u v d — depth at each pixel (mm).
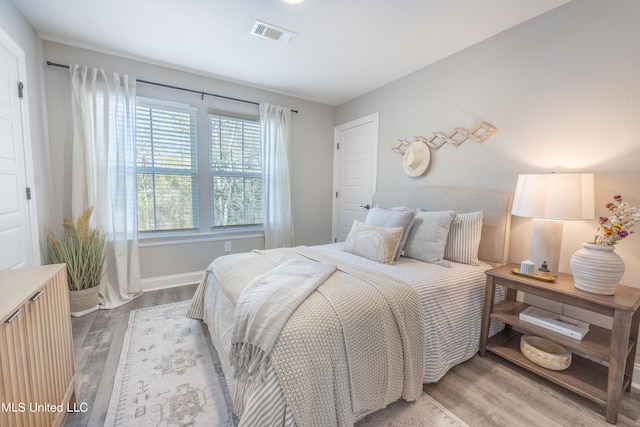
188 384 1576
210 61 2781
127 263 2789
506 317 1812
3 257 1761
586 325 1640
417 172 2889
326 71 2973
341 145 4051
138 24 2172
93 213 2584
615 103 1663
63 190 2551
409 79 2998
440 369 1590
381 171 3400
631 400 1489
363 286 1477
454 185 2586
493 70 2254
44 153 2381
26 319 954
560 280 1685
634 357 1555
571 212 1606
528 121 2059
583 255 1521
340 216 4125
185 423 1316
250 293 1383
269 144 3525
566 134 1867
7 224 1813
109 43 2469
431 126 2771
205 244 3312
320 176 4098
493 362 1826
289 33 2250
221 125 3307
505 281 1771
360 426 1305
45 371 1090
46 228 2377
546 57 1943
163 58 2736
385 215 2439
